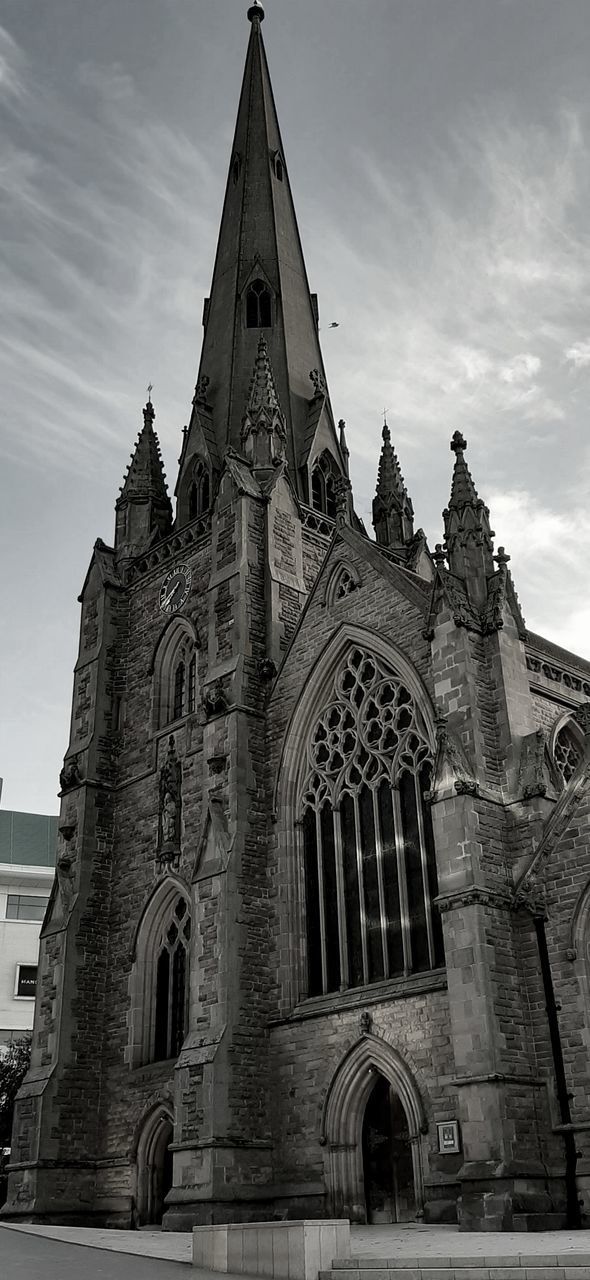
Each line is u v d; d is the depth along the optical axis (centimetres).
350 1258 1970
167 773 4612
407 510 6169
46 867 10194
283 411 5594
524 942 3164
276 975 3856
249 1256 2058
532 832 3266
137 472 5784
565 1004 3008
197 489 5506
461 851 3206
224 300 6072
